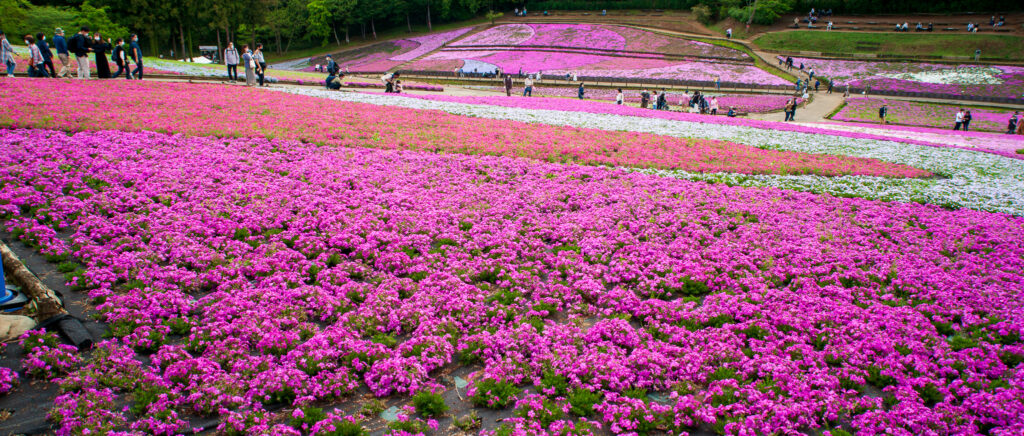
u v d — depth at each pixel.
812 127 31.89
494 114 26.36
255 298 7.99
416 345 7.17
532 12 116.50
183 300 7.67
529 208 12.66
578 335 7.56
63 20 59.06
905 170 19.75
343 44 109.44
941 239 12.33
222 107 20.91
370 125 20.11
